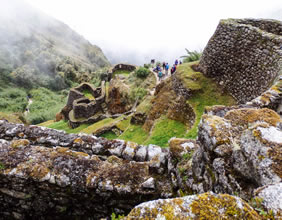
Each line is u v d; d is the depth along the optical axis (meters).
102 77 33.19
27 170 3.23
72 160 3.52
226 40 9.50
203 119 2.75
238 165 2.06
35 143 4.59
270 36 7.56
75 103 21.89
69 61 85.69
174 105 10.62
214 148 2.33
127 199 3.16
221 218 1.37
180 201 1.51
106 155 4.34
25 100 57.44
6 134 4.75
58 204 3.42
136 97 18.62
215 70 10.23
